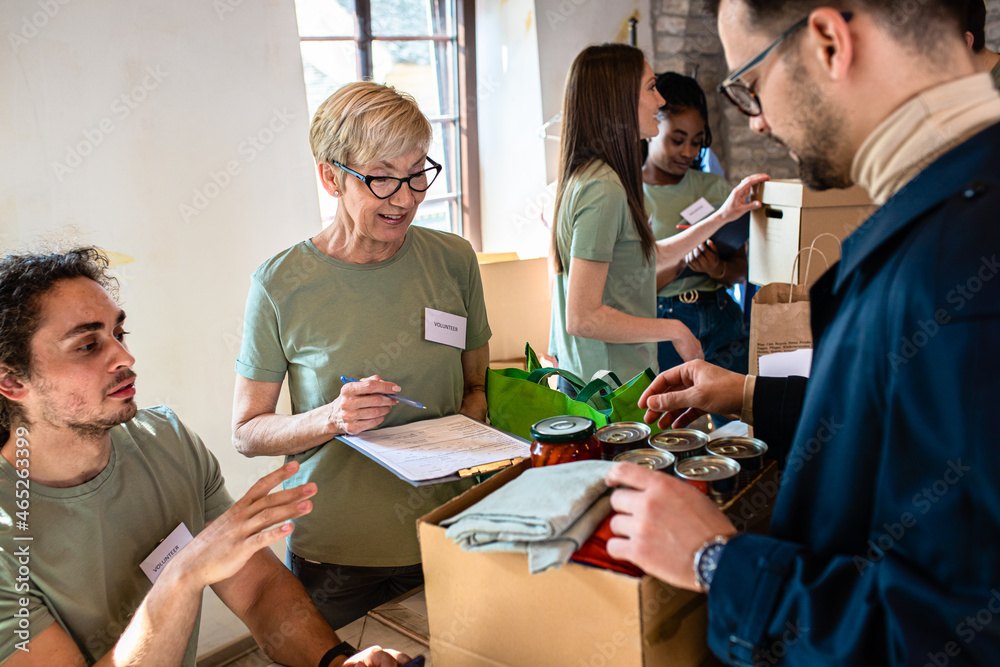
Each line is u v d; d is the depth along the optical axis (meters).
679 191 3.13
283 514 1.14
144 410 1.45
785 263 2.17
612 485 0.82
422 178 1.52
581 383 1.72
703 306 2.87
